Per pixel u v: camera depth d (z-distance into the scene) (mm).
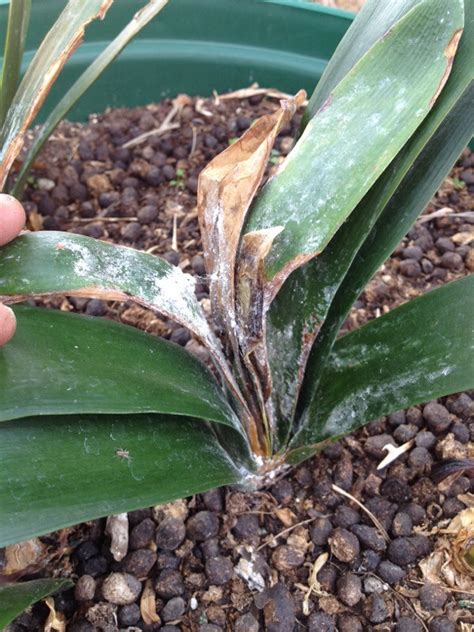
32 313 210
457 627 260
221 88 467
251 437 255
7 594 213
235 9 428
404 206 229
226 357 242
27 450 192
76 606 266
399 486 292
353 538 276
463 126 223
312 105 242
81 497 189
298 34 435
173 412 210
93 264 202
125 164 435
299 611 267
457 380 231
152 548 276
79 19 254
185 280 219
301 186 201
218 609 265
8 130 272
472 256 377
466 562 262
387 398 248
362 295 365
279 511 289
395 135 194
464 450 297
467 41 201
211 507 287
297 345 242
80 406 193
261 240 188
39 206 411
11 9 279
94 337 216
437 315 249
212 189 195
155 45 443
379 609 260
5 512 177
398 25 201
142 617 263
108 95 456
